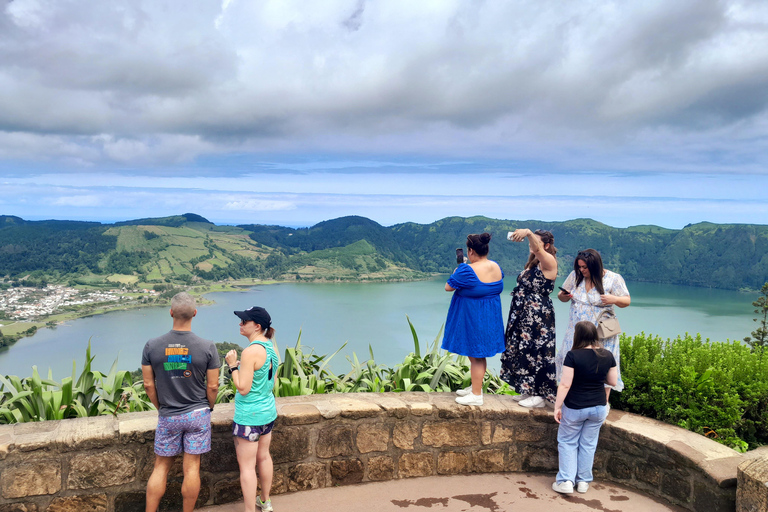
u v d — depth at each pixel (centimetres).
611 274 367
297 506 320
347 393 399
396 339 8625
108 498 290
